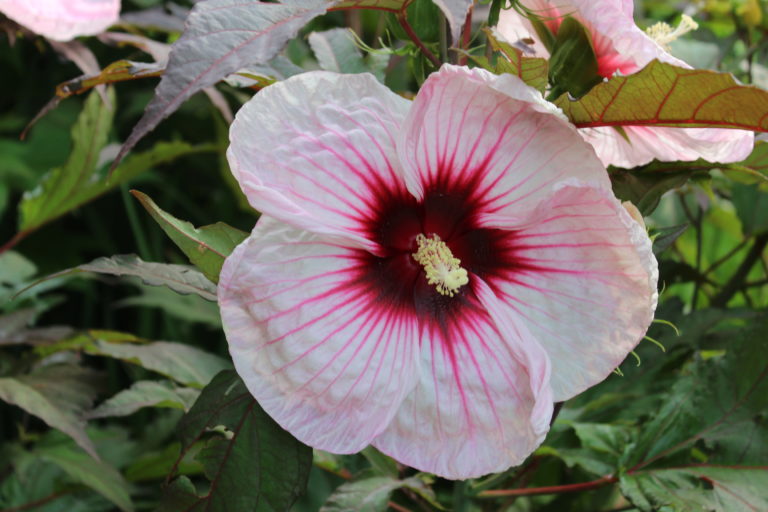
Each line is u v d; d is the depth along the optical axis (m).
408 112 0.69
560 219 0.71
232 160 0.68
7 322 1.01
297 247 0.69
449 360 0.73
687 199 1.29
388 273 0.73
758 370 0.85
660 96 0.71
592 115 0.74
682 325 0.99
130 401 0.90
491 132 0.71
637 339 0.71
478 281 0.73
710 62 1.07
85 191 1.07
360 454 0.96
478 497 0.88
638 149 0.78
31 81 1.50
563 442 0.91
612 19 0.71
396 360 0.72
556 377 0.72
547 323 0.72
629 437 0.89
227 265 0.68
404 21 0.75
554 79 0.76
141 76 0.78
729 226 1.27
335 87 0.70
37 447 1.06
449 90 0.69
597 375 0.72
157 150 1.07
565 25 0.75
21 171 1.41
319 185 0.70
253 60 0.66
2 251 1.07
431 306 0.74
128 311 1.50
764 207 1.08
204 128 1.48
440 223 0.74
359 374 0.71
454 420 0.73
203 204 1.61
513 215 0.72
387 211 0.72
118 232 1.54
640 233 0.69
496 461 0.72
